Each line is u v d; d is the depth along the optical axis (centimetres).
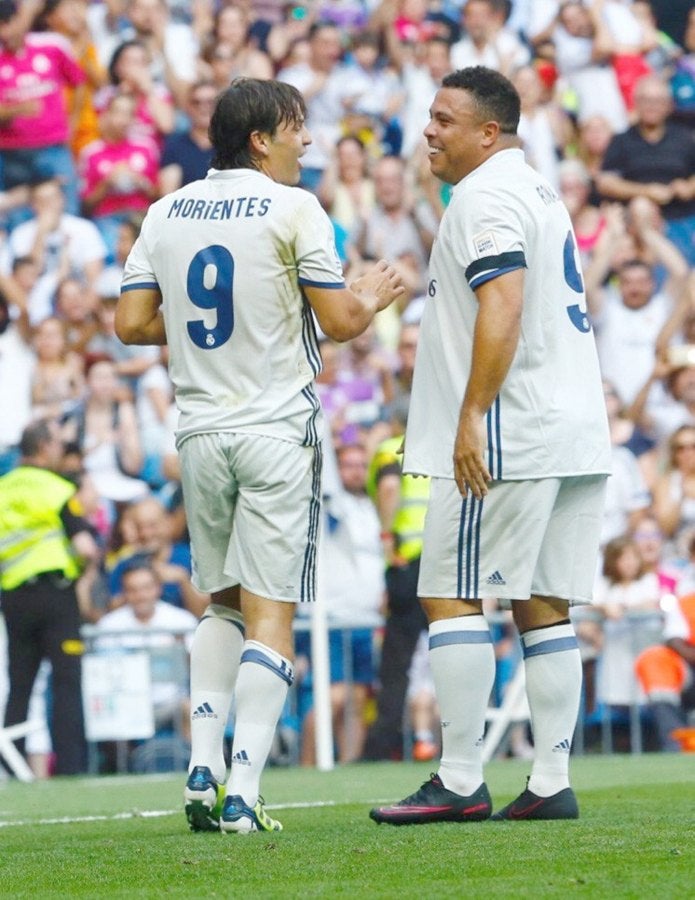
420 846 1230
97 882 1092
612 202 4650
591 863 1102
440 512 1447
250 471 1426
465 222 1420
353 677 3294
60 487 3067
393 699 3164
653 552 3500
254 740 1420
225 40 4578
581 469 1442
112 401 3972
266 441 1422
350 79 4666
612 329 4453
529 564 1430
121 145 4384
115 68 4462
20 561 3034
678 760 2797
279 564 1434
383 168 4472
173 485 3950
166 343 1538
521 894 961
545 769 1470
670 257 4553
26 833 1577
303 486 1445
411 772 2702
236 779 1415
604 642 3347
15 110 4331
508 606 1524
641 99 4678
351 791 2170
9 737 3027
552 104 4775
